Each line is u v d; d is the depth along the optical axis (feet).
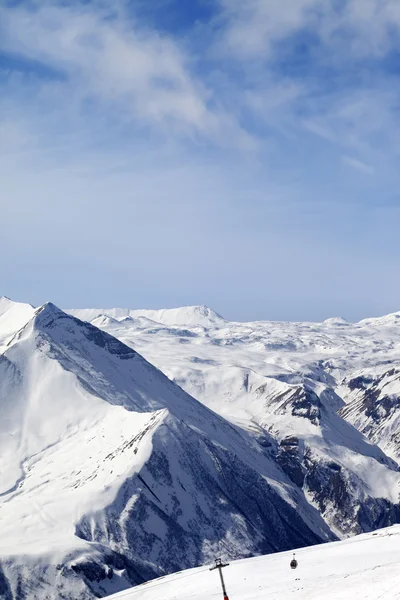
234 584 349.41
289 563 381.19
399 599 222.48
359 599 236.22
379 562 338.75
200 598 324.19
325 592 264.93
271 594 287.28
